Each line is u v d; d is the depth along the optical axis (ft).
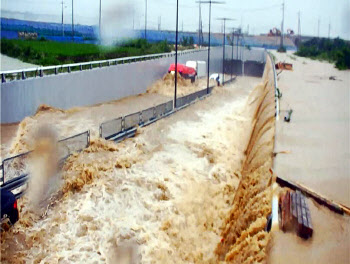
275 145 53.57
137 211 50.24
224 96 158.81
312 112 76.95
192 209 52.60
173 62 178.81
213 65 247.29
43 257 39.40
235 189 61.21
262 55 284.41
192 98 128.16
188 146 77.97
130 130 79.36
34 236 42.01
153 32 234.58
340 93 103.55
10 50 122.01
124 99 130.31
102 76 117.91
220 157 74.69
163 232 46.50
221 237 46.11
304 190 36.91
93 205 49.75
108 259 40.34
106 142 68.03
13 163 49.60
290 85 117.80
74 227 44.98
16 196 46.73
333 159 47.98
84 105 109.09
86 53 144.97
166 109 102.53
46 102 93.15
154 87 153.38
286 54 276.82
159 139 79.36
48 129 76.43
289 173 42.57
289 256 27.09
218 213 52.70
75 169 56.24
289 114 68.74
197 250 43.57
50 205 48.34
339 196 36.50
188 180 61.36
